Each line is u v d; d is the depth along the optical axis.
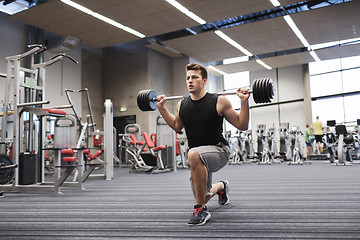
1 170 3.58
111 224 1.73
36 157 3.70
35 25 7.96
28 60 8.59
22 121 3.61
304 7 7.27
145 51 10.48
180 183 3.89
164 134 6.50
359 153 9.63
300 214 1.87
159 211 2.07
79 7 7.00
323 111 11.34
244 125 1.70
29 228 1.66
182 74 11.26
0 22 8.26
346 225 1.60
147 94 2.03
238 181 3.87
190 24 8.02
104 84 11.30
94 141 7.43
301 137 11.33
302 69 11.66
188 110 1.80
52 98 9.30
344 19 7.88
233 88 13.02
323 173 4.75
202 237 1.42
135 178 4.80
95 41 9.21
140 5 6.95
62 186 3.69
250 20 7.95
